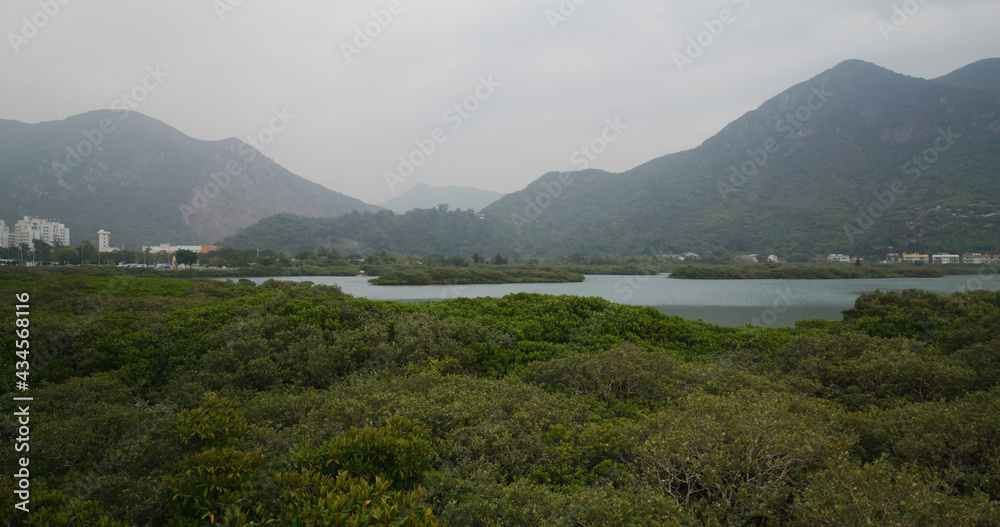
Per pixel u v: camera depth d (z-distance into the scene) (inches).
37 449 216.2
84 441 222.7
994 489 200.8
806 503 177.0
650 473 210.2
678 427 227.3
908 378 328.2
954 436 221.3
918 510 163.2
